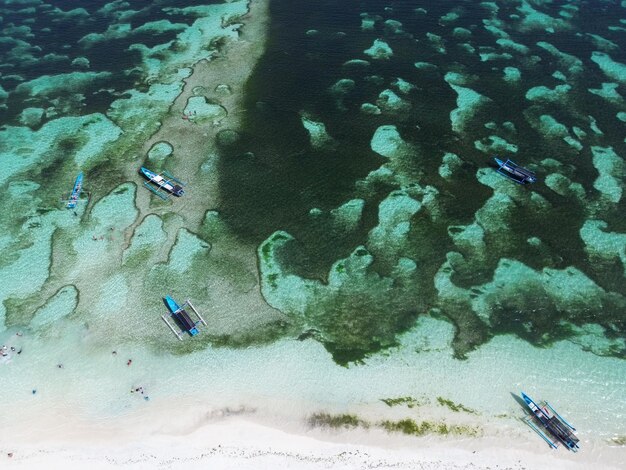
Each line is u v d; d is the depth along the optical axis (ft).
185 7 247.91
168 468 98.48
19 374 112.47
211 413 106.52
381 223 144.87
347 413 107.04
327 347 118.42
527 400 107.65
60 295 127.75
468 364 115.44
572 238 141.28
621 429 105.19
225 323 122.31
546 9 243.19
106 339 119.14
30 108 186.50
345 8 243.81
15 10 250.37
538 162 162.81
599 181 156.66
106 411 106.63
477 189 154.40
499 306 126.31
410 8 243.40
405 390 110.83
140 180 157.58
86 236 141.38
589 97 188.34
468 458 101.09
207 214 147.64
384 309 125.70
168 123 178.40
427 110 182.80
